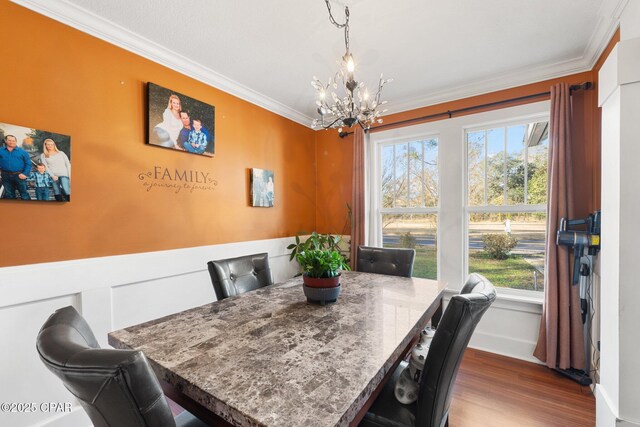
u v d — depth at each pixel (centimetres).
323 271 151
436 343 97
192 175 244
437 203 314
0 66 149
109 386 53
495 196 283
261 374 85
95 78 186
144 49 210
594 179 226
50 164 165
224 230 271
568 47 220
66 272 169
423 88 290
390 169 346
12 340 150
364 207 338
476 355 261
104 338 186
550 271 232
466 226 295
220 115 269
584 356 225
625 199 122
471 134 295
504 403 193
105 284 187
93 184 184
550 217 233
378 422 109
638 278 120
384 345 104
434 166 317
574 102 239
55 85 168
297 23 191
